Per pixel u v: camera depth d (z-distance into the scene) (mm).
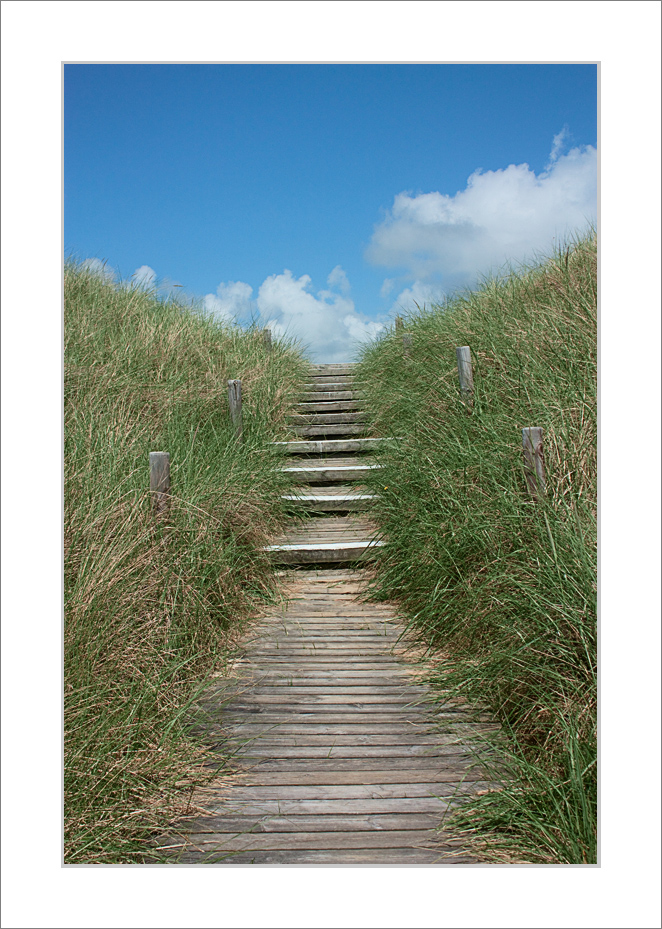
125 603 3189
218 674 3629
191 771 2621
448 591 3914
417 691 3408
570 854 2086
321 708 3234
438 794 2500
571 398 4289
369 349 10148
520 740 2729
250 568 4863
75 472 3723
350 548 5332
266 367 8867
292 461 7117
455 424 5012
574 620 2674
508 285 7188
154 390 6246
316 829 2305
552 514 3326
